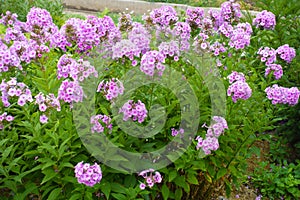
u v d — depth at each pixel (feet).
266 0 10.45
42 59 6.08
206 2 18.86
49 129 5.60
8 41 6.47
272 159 8.88
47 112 5.21
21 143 5.91
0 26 9.20
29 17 6.64
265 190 7.93
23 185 5.87
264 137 6.56
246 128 6.18
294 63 8.64
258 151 6.61
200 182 6.70
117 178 5.90
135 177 5.91
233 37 6.88
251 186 8.09
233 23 7.84
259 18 8.15
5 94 5.24
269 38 9.87
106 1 19.11
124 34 6.54
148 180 5.14
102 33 6.16
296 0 9.82
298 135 8.75
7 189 6.25
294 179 8.02
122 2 19.06
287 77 8.94
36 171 5.77
